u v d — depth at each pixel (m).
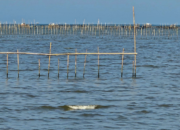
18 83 144.75
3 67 187.25
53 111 103.38
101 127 89.50
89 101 115.62
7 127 88.88
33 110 104.06
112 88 136.75
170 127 89.56
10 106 108.06
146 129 88.06
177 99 118.69
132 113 101.50
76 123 92.56
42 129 87.69
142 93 128.00
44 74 167.62
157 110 104.62
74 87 138.12
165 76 164.75
